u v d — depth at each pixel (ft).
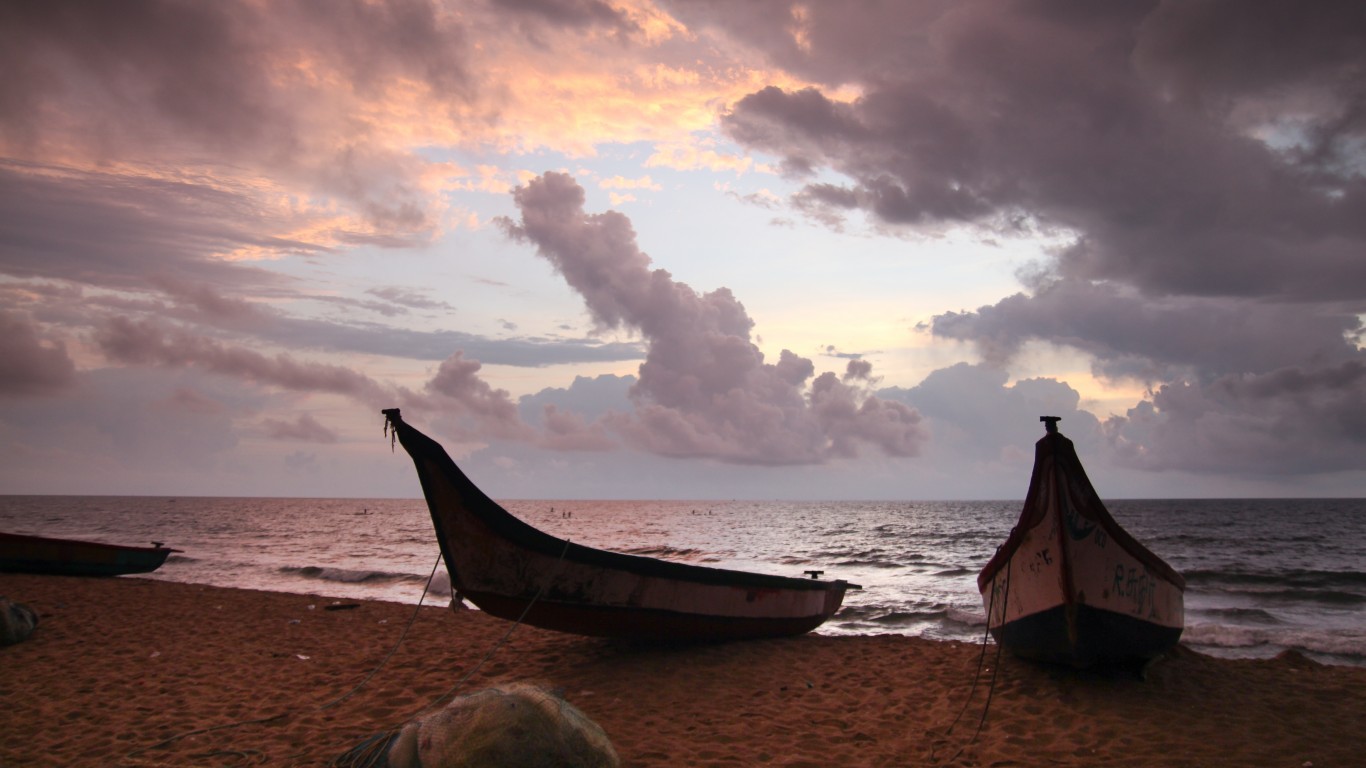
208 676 29.60
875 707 25.66
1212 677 28.12
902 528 232.12
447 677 29.50
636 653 32.76
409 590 66.64
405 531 190.19
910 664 31.42
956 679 28.50
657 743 21.74
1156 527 210.59
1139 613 25.49
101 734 22.30
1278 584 75.15
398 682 28.91
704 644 34.42
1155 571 26.07
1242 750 20.72
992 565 28.25
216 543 136.26
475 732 15.71
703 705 25.79
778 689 27.96
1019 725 23.09
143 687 27.76
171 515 300.61
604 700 26.25
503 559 27.73
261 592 55.21
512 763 15.37
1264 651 40.50
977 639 45.09
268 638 37.52
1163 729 22.38
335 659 32.94
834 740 22.26
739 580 34.06
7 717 23.94
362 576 75.00
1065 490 24.75
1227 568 96.17
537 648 34.42
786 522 287.07
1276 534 175.32
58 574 61.05
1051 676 27.53
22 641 35.24
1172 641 27.63
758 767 19.86
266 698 26.45
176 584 58.85
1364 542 148.56
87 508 409.28
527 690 17.35
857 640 36.83
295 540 148.05
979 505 634.02
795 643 35.88
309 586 68.90
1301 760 19.95
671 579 31.35
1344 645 41.75
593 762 16.39
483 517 27.35
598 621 29.96
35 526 197.47
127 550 64.49
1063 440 25.02
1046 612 25.53
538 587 28.27
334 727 22.98
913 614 52.70
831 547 146.30
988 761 20.35
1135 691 25.84
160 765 19.63
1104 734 22.08
